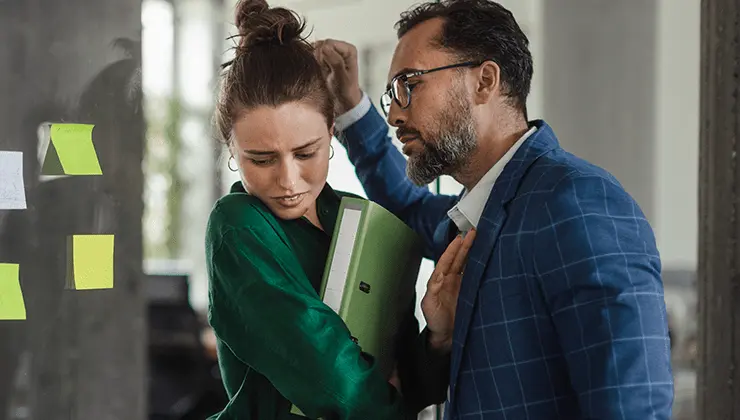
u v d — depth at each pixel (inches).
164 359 127.2
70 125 76.8
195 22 129.3
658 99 315.9
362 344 53.4
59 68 77.4
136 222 82.5
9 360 77.3
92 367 80.7
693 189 325.4
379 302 54.4
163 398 126.0
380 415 50.5
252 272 49.4
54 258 78.0
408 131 57.9
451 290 56.1
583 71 301.6
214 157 131.1
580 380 47.7
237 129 50.5
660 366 47.0
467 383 53.6
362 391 49.6
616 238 48.6
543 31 301.6
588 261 47.9
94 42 79.3
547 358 51.1
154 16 126.8
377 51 179.2
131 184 81.7
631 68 302.8
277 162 50.5
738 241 53.8
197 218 131.1
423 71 56.7
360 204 53.7
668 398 46.9
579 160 53.9
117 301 81.8
